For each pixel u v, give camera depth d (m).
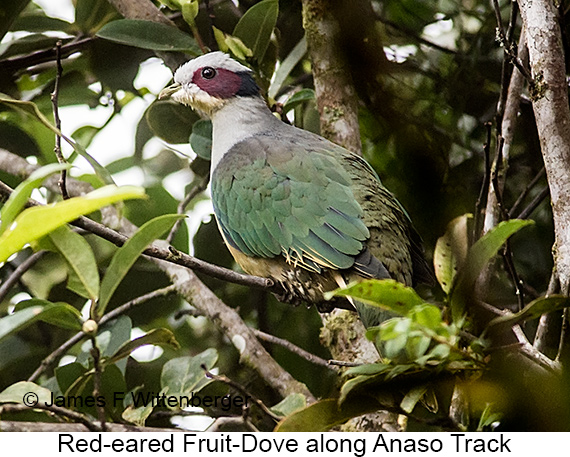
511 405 5.94
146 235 6.93
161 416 9.05
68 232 7.02
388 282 6.45
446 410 8.30
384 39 11.81
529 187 10.41
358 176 10.10
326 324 10.69
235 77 11.44
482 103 12.02
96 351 7.11
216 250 12.69
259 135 11.07
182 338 12.63
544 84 8.04
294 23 13.20
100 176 8.37
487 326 6.68
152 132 12.84
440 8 13.09
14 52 12.89
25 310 6.90
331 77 10.94
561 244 7.75
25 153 12.77
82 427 7.28
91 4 12.68
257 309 12.37
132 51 12.59
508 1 12.60
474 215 9.72
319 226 9.74
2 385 11.72
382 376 6.86
